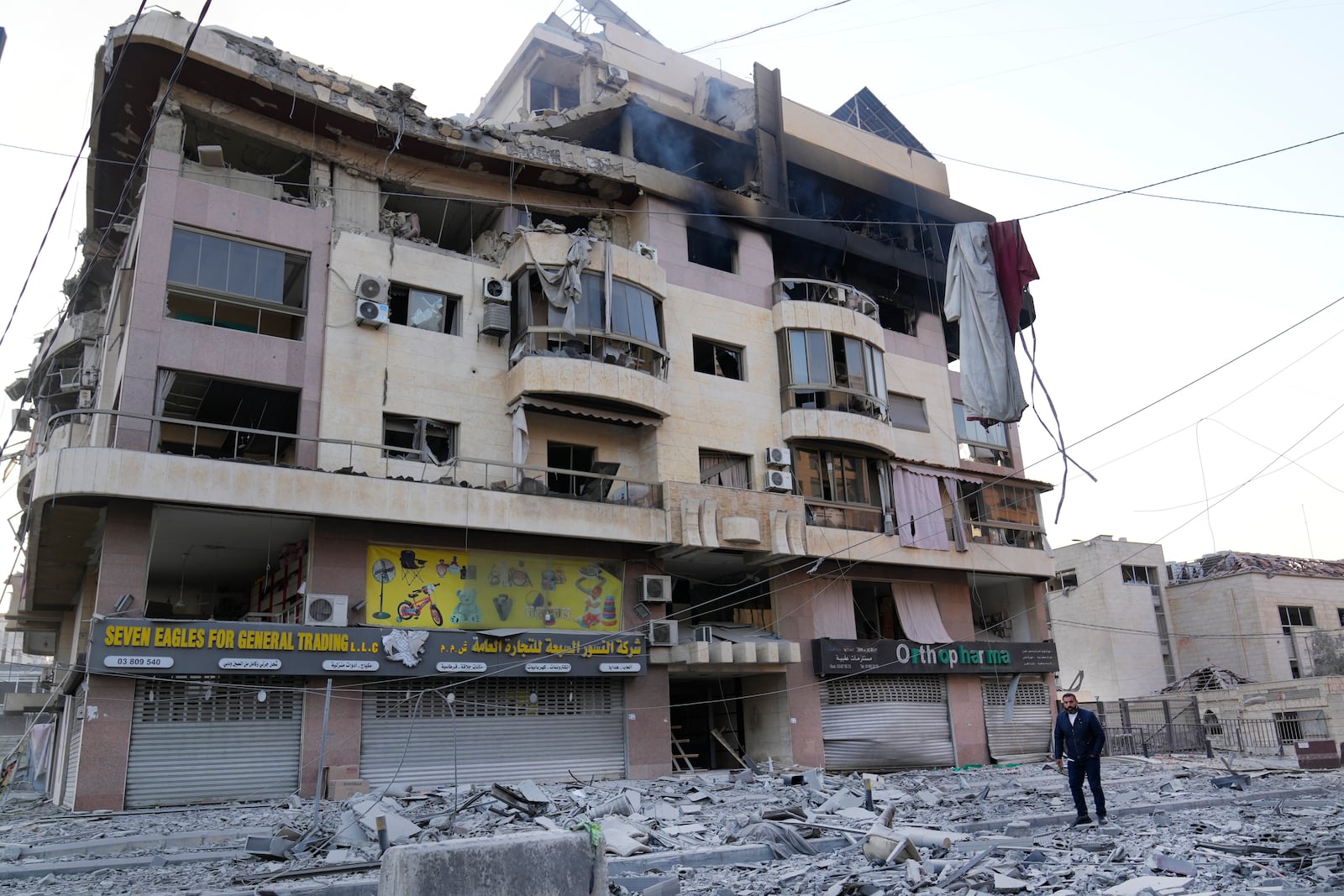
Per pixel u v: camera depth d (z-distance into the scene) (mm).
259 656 17203
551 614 21016
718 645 22406
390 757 18578
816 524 25234
